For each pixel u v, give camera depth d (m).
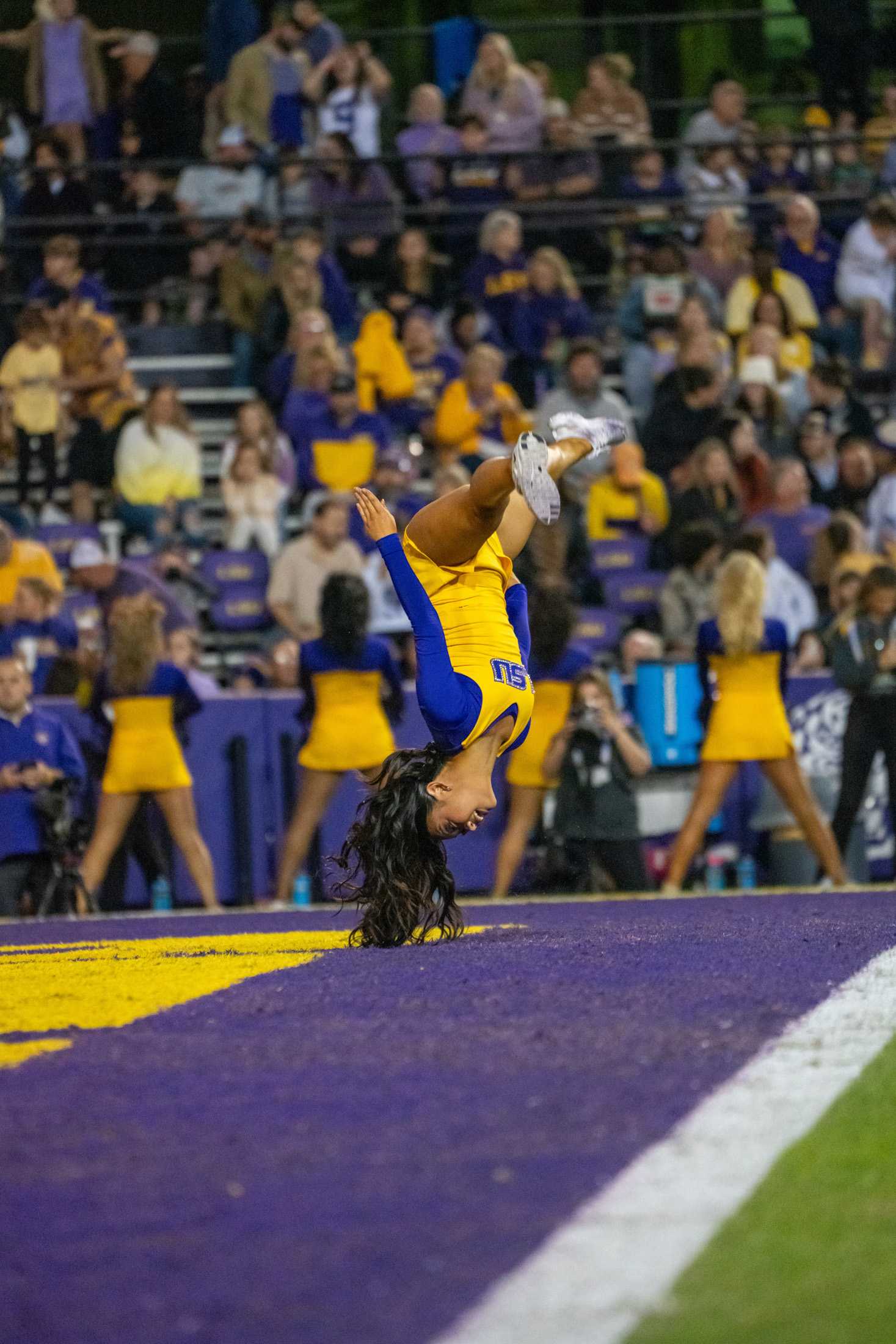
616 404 39.62
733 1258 6.54
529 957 15.15
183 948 18.48
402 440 41.31
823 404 42.53
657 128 54.25
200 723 32.94
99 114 48.97
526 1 58.50
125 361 42.41
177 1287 6.34
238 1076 10.04
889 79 55.25
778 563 35.38
